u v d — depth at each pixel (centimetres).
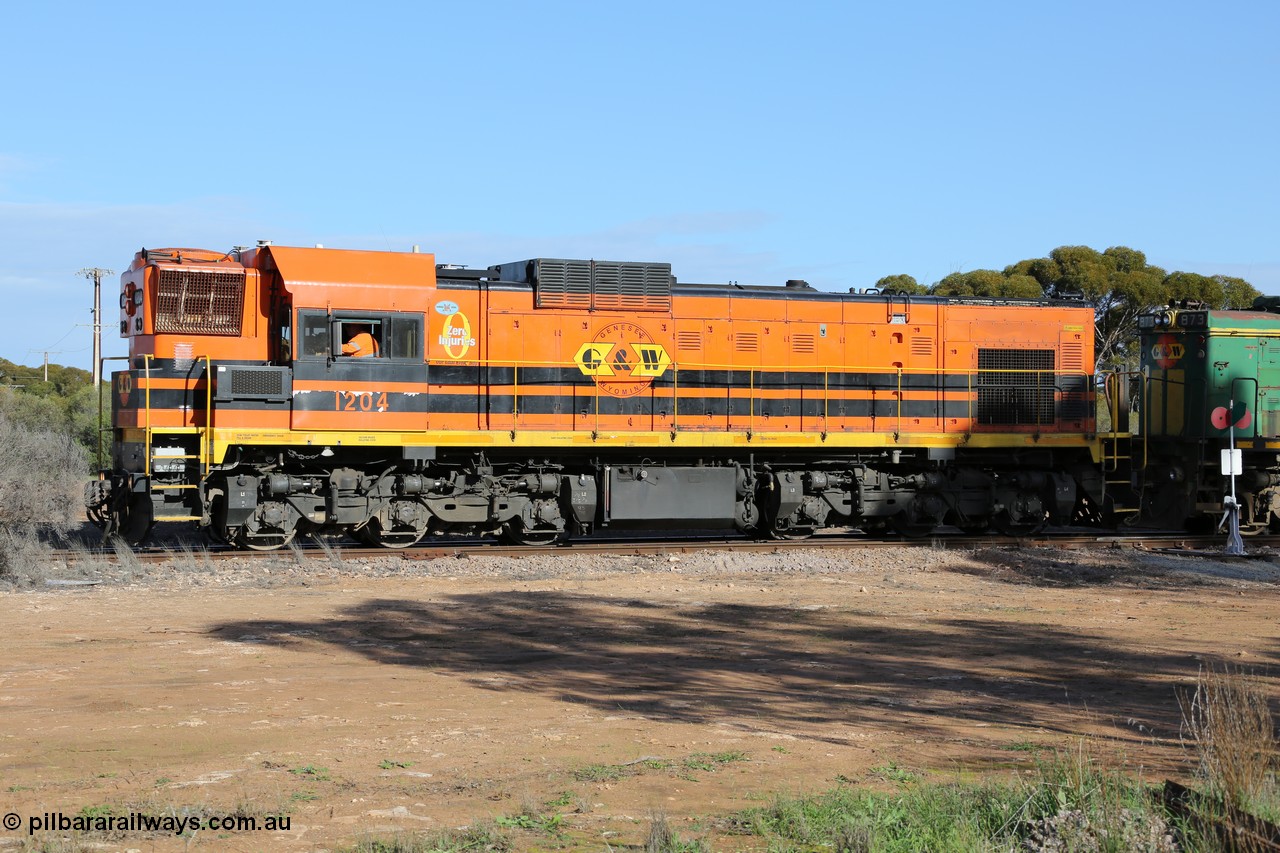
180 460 1778
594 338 1984
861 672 1161
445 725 919
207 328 1795
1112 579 1802
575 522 2073
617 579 1733
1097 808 650
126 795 724
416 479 1889
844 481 2142
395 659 1186
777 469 2134
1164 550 2102
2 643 1212
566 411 1972
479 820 684
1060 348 2248
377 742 862
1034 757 828
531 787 757
